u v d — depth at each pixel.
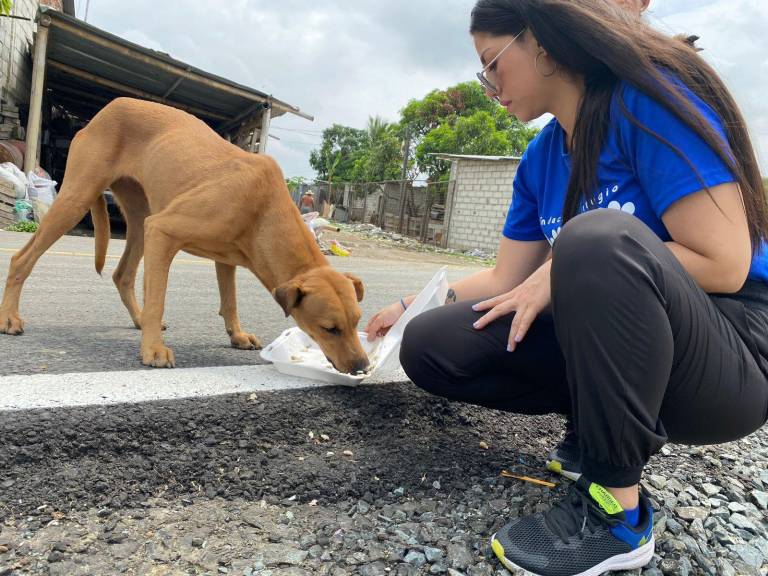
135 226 3.18
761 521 1.80
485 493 1.73
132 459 1.67
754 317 1.45
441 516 1.58
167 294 4.73
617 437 1.26
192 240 2.54
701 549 1.54
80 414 1.72
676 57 1.42
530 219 2.09
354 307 2.47
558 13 1.42
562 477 1.87
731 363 1.36
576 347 1.27
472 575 1.33
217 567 1.28
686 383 1.33
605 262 1.22
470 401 1.93
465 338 1.77
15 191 10.67
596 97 1.49
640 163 1.44
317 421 2.02
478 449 2.05
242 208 2.55
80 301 4.05
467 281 2.25
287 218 2.64
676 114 1.34
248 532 1.43
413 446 1.99
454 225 21.58
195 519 1.46
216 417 1.87
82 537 1.34
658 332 1.21
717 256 1.32
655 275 1.22
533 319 1.58
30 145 11.88
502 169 20.25
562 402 1.88
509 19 1.55
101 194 3.08
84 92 17.30
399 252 16.81
